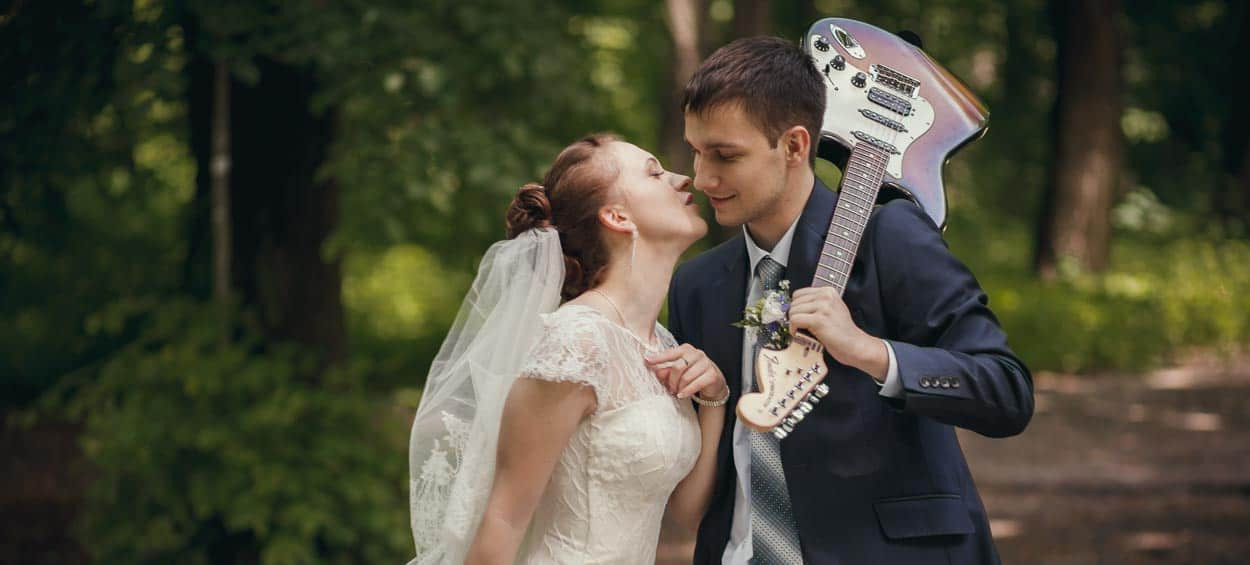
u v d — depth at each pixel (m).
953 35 14.10
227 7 4.33
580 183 2.23
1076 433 7.54
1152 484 6.30
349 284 10.48
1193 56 15.12
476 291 2.32
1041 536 5.61
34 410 4.93
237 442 4.44
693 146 2.07
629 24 12.05
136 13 4.34
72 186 5.42
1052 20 12.87
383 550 4.49
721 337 2.28
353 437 4.62
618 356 2.14
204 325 4.80
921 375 1.89
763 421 1.87
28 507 6.45
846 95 2.16
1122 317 10.38
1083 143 12.53
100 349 7.75
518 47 4.92
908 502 2.07
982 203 16.14
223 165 4.82
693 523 2.34
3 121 4.35
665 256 2.24
